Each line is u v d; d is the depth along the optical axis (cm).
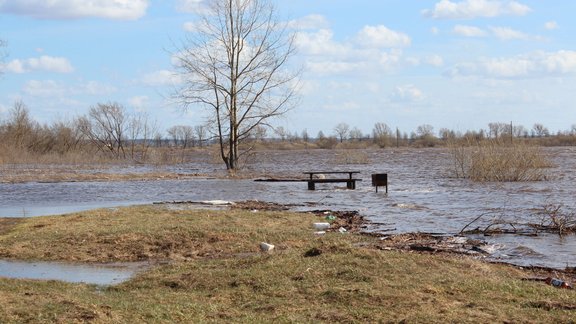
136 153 8506
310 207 2678
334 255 1380
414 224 2170
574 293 1157
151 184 3966
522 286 1191
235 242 1725
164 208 2425
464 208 2644
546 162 5131
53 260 1592
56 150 7456
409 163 6644
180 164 6600
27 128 7362
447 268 1320
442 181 4081
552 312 1020
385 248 1653
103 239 1742
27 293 1160
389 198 3067
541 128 12588
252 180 4259
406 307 1048
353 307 1065
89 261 1580
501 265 1440
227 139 5309
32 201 3036
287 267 1322
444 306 1049
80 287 1277
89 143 7888
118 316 1020
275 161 7425
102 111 7819
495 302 1080
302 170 5397
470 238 1853
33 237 1802
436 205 2762
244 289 1209
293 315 1033
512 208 2623
